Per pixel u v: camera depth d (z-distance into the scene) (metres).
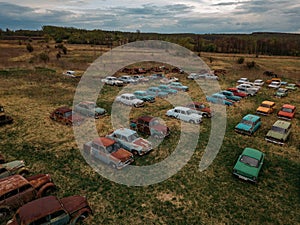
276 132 18.02
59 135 18.05
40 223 8.23
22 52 60.34
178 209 10.82
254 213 10.73
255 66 53.22
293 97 31.92
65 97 28.17
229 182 12.95
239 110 25.53
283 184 12.91
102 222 9.93
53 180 12.63
